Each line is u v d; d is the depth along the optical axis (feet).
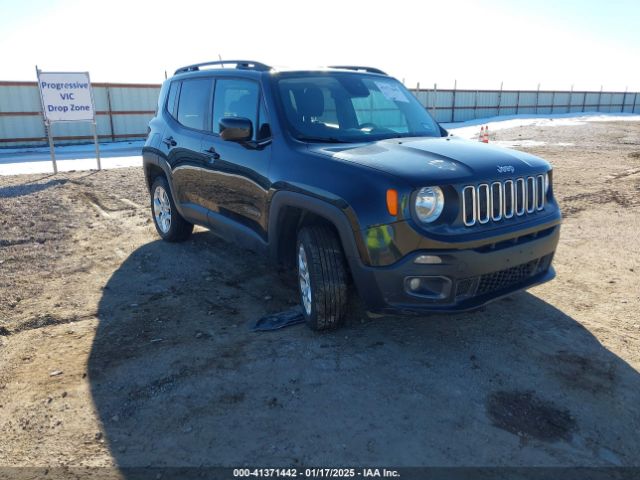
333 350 11.57
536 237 11.37
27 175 37.99
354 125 13.79
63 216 24.66
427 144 12.21
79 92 38.55
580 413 9.31
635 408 9.46
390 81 16.07
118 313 13.87
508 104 133.80
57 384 10.50
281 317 13.15
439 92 115.34
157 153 18.80
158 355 11.55
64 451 8.57
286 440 8.68
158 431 9.00
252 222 13.96
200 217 16.81
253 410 9.50
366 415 9.29
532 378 10.41
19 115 68.95
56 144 72.43
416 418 9.19
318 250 11.54
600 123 100.63
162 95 19.76
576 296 14.51
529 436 8.72
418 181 10.02
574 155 46.37
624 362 10.98
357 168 10.80
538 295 14.60
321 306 11.69
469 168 10.59
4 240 20.63
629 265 17.02
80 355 11.65
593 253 18.33
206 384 10.36
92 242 20.49
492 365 10.90
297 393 9.99
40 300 14.82
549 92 143.54
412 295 10.33
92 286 15.83
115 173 38.19
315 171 11.47
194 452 8.45
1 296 15.11
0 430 9.15
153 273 16.85
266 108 13.43
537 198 11.62
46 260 18.33
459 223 10.30
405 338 12.10
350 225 10.56
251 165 13.38
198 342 12.12
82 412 9.58
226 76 15.52
